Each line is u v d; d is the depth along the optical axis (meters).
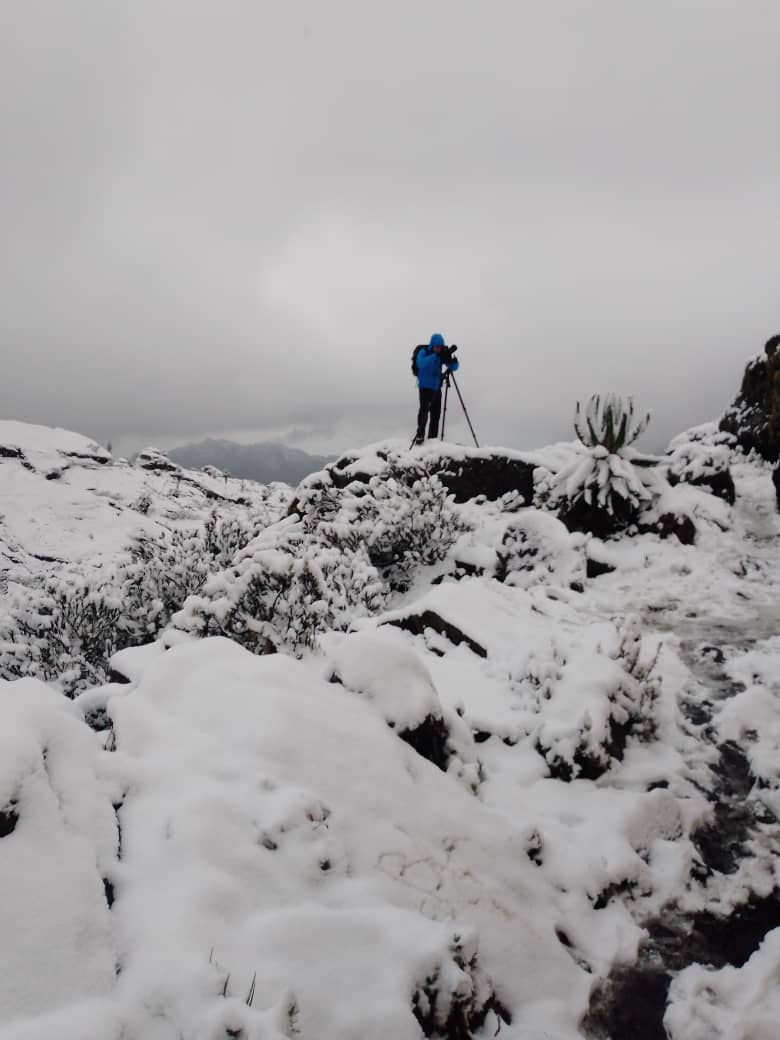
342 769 2.36
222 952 1.54
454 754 3.04
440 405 10.58
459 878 2.19
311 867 1.91
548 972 2.06
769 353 10.81
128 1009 1.38
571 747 3.14
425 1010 1.63
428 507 7.65
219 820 1.90
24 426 27.58
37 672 5.49
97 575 6.32
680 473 8.88
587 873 2.45
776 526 7.75
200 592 5.06
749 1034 1.91
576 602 5.86
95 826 1.86
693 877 2.60
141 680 2.71
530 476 9.23
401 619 4.87
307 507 8.96
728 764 3.33
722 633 5.02
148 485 25.25
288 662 2.91
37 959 1.44
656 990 2.09
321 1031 1.45
